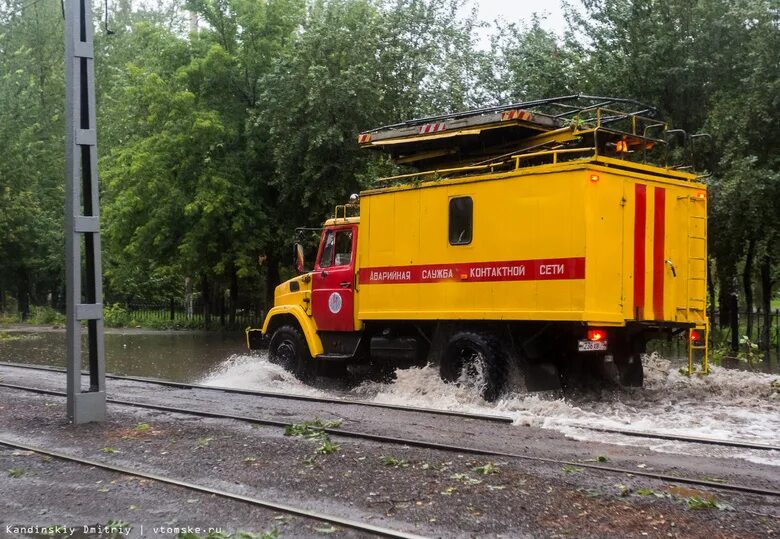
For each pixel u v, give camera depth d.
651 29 19.09
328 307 13.45
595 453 7.71
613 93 19.44
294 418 9.81
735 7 18.02
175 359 19.20
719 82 18.91
